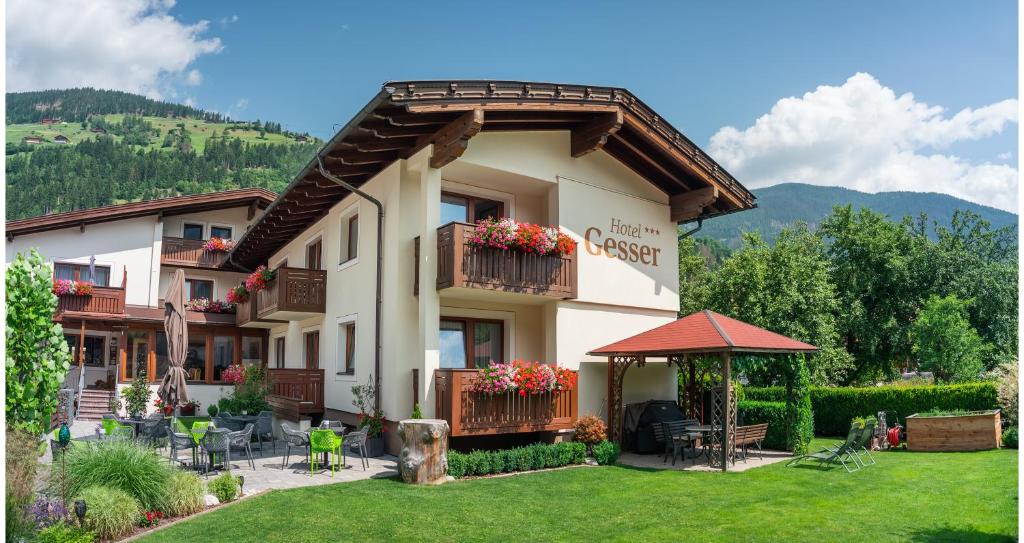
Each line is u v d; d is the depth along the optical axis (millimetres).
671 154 15305
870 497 10172
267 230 20203
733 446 13148
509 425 13094
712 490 10750
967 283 33031
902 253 34625
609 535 8195
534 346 15633
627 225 16328
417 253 13938
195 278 28922
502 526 8508
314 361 18969
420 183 14211
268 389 17875
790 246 22703
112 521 7637
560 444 13227
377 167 14797
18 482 6633
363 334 15141
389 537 7961
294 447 14625
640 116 14555
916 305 33281
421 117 12414
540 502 9797
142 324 24438
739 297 22438
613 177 16203
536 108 12844
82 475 8289
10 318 6781
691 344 13148
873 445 15680
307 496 9727
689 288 28906
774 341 13922
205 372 25719
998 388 16125
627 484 11211
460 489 10539
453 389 12453
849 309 32688
